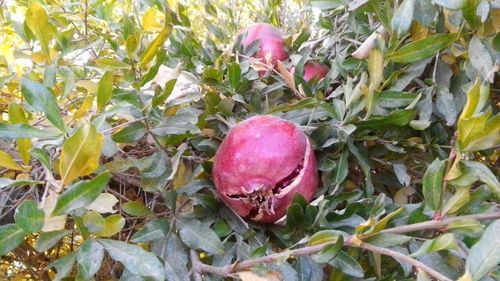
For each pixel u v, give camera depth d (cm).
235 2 49
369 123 29
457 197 21
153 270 18
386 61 28
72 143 18
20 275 30
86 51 35
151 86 32
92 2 38
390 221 24
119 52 33
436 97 31
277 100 36
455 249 18
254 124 26
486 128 20
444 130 31
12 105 23
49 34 29
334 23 40
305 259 24
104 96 23
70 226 27
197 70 36
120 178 29
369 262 26
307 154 27
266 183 25
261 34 40
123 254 19
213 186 28
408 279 24
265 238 27
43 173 25
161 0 38
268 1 49
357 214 27
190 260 25
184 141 30
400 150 30
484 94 20
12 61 41
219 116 31
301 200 26
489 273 19
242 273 21
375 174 33
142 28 34
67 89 27
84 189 18
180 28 36
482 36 27
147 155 30
